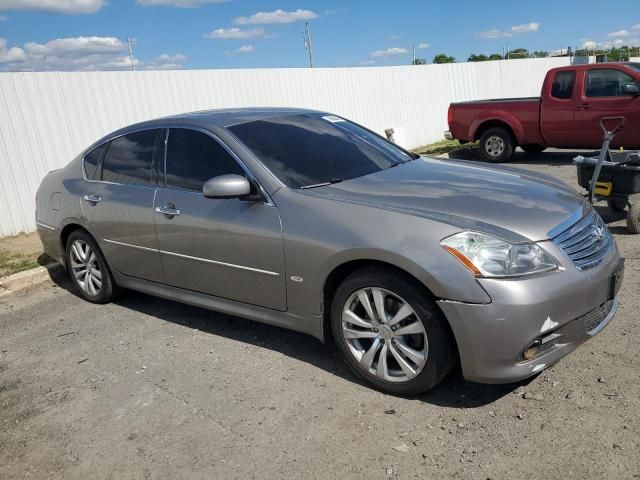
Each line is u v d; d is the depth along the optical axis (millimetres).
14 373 4117
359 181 3764
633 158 5699
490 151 11766
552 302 2887
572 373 3336
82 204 5023
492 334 2883
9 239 7898
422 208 3250
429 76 15578
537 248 2973
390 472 2699
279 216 3596
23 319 5184
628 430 2787
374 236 3164
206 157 4152
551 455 2686
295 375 3672
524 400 3141
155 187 4441
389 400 3289
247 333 4379
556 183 3908
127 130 4875
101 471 2941
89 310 5227
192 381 3729
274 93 11609
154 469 2908
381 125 14336
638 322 3869
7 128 7863
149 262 4559
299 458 2865
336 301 3434
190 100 10078
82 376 3957
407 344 3230
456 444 2844
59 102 8352
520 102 11086
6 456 3154
